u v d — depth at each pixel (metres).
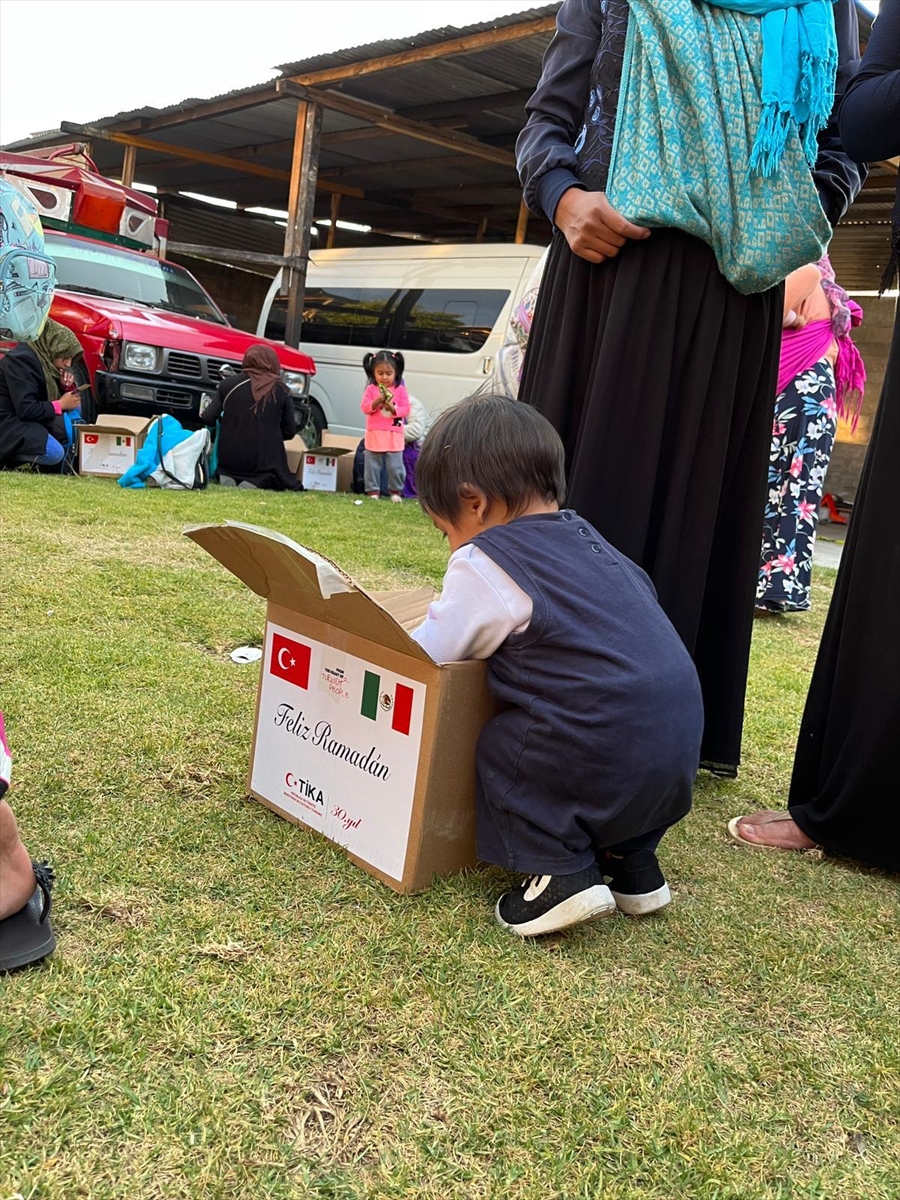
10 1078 1.13
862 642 1.91
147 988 1.31
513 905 1.57
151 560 4.02
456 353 9.13
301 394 8.61
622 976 1.50
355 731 1.72
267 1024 1.28
